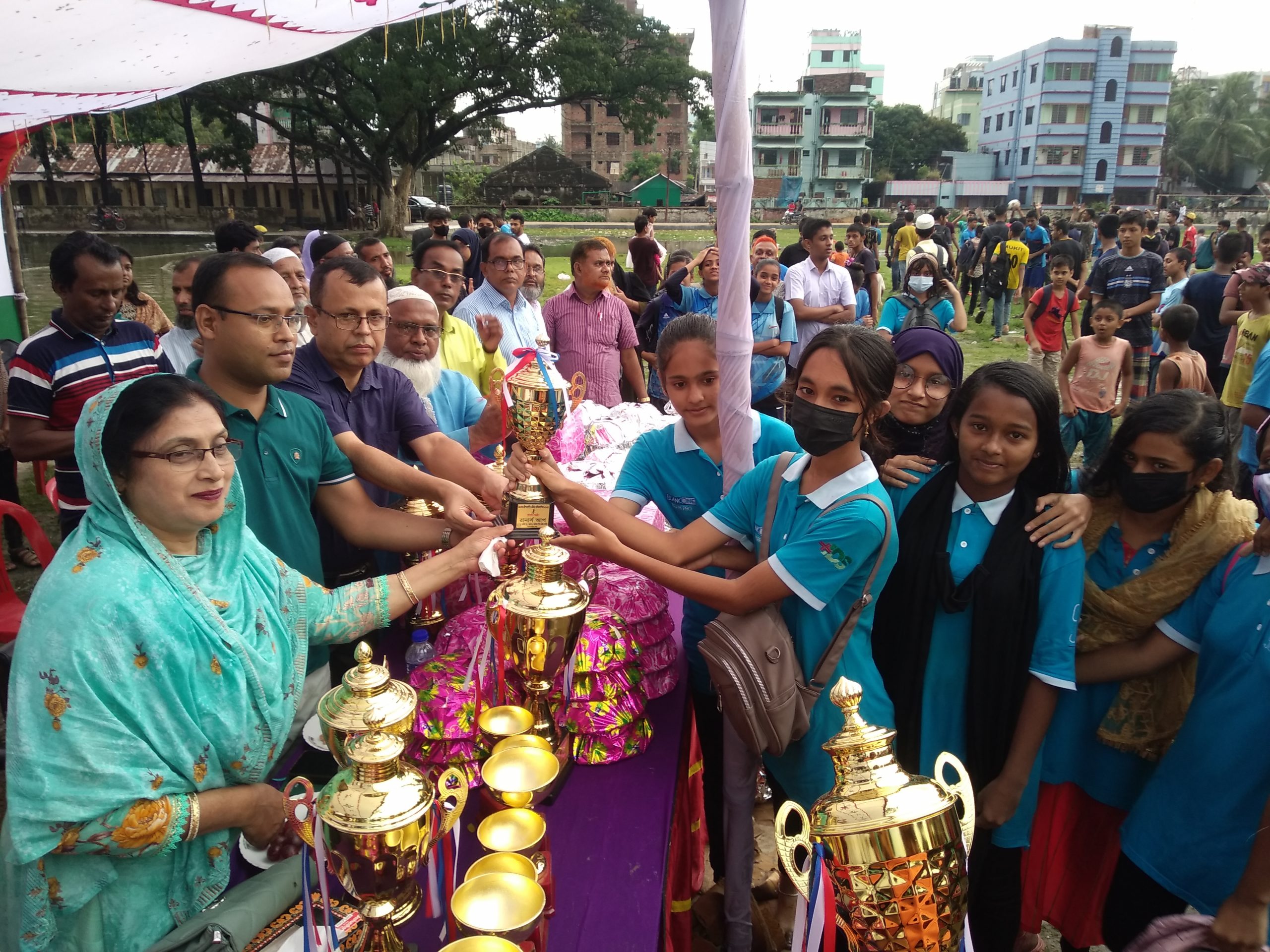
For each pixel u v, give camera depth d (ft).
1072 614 5.61
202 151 118.01
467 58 86.79
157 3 9.17
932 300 16.80
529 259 18.62
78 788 4.05
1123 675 5.94
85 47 10.23
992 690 5.77
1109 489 5.87
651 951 4.21
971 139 247.50
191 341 12.41
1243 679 5.24
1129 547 5.93
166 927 4.61
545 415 5.87
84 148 135.44
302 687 5.32
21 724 4.07
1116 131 181.98
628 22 93.91
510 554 6.08
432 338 10.19
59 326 11.28
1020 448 5.53
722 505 6.32
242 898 4.37
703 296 18.85
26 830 4.03
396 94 86.53
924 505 6.06
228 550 4.91
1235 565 5.46
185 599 4.49
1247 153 182.91
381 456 7.00
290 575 5.38
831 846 3.58
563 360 16.61
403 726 3.87
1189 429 5.35
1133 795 6.23
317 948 3.98
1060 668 5.59
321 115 99.66
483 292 14.71
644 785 5.53
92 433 4.35
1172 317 17.01
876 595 5.70
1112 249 28.37
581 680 5.68
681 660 7.31
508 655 5.16
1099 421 17.49
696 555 6.24
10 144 20.02
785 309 17.78
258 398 6.27
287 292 6.05
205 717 4.52
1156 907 5.81
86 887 4.31
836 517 5.34
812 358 5.29
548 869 4.42
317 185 142.82
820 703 5.83
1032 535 5.65
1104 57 176.96
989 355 34.55
